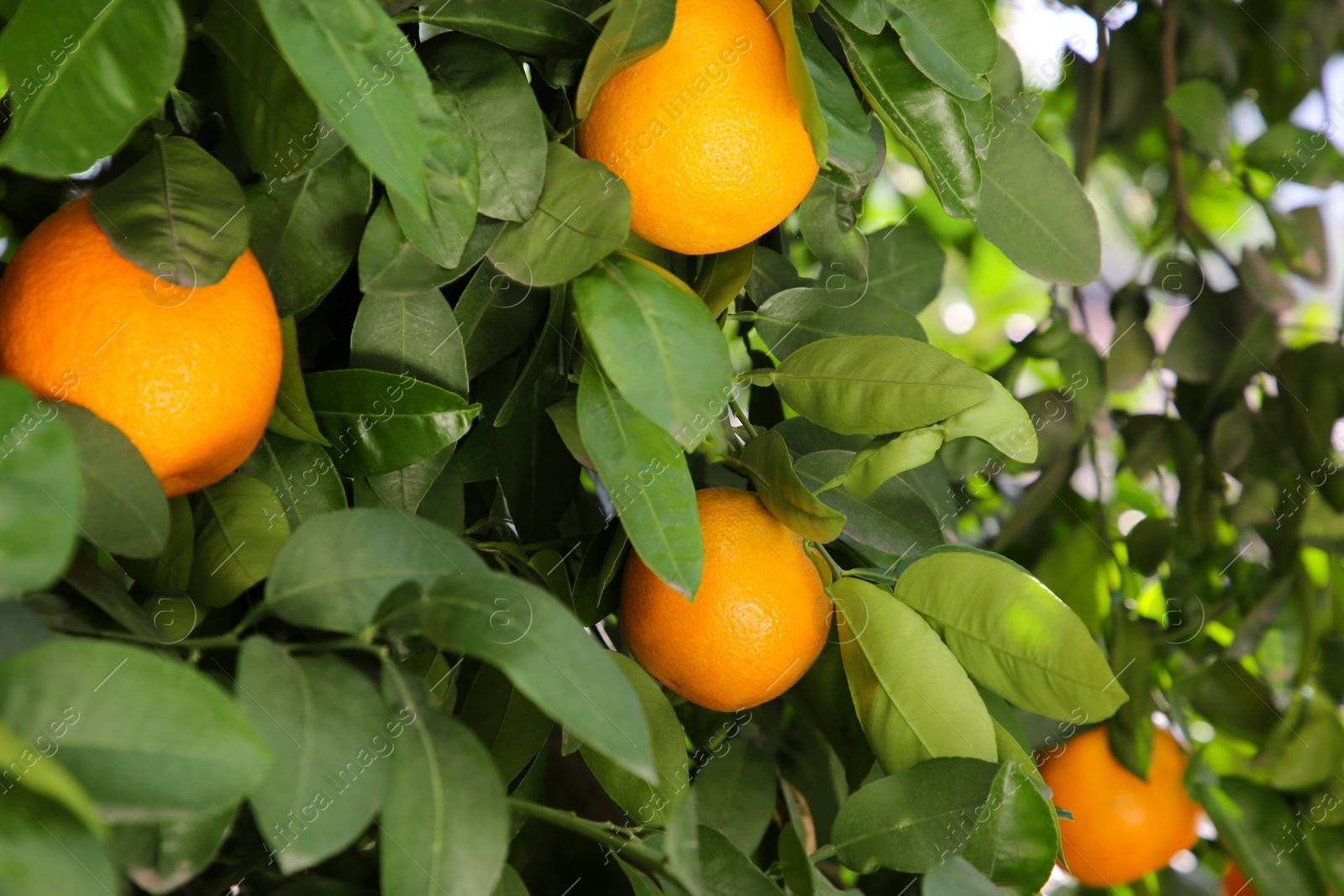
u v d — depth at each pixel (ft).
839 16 2.59
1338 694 3.19
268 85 2.45
